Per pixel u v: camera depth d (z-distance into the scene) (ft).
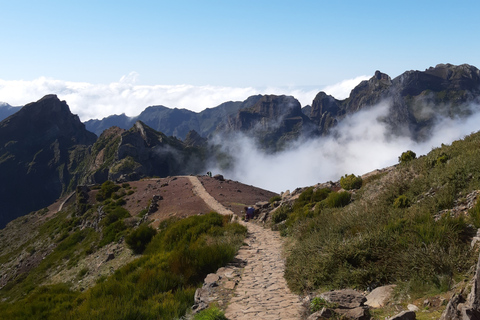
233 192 177.27
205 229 87.35
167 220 127.13
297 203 91.15
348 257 34.73
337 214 57.88
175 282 47.42
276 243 67.51
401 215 42.24
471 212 34.12
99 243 147.33
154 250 95.50
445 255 26.96
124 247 120.06
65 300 67.51
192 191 178.40
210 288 40.40
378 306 25.64
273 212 97.45
